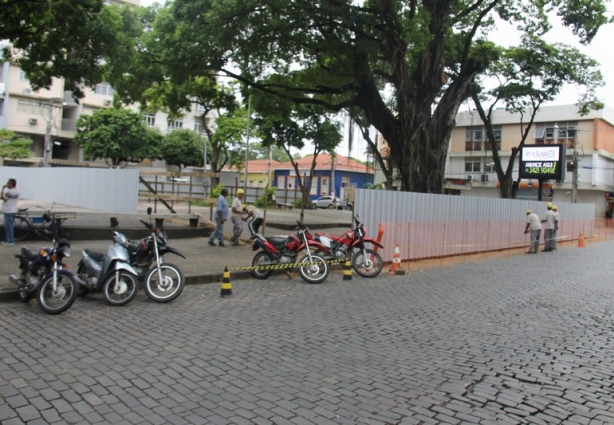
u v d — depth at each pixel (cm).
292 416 394
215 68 1678
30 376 459
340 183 5494
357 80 1711
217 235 1452
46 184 2191
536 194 4444
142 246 812
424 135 1716
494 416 407
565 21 1686
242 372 490
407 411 411
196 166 4588
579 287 1079
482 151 4628
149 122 4944
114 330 625
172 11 1600
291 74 1991
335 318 724
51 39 1356
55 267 700
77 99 1570
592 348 611
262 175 6003
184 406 407
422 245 1509
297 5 1436
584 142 4162
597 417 412
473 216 1772
